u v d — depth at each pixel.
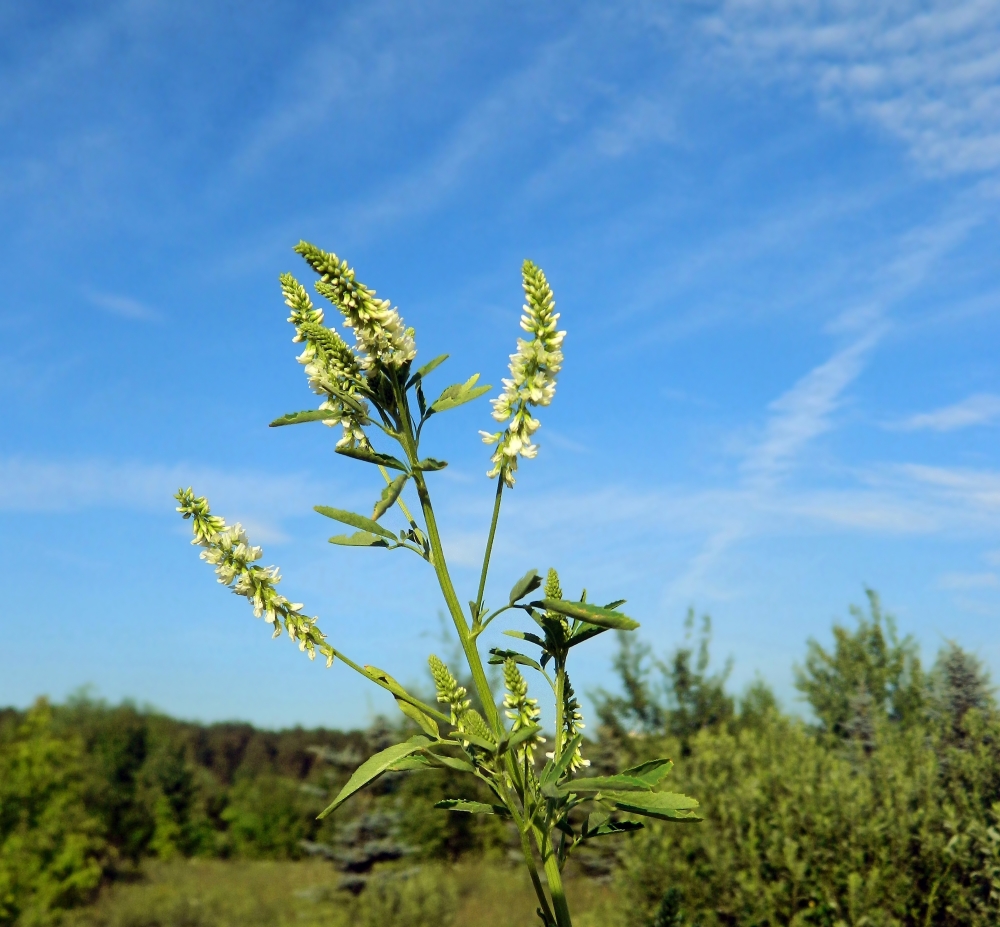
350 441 1.84
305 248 1.83
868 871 7.05
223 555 1.87
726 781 8.70
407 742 1.70
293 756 36.84
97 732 32.62
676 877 8.12
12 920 16.89
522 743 1.77
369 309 1.84
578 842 1.82
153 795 28.62
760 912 7.23
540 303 1.86
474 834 16.44
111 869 21.62
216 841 29.14
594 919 10.09
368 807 16.16
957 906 6.75
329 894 14.87
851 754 9.73
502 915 13.39
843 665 12.25
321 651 1.85
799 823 7.55
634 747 14.05
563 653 1.93
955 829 6.91
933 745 8.49
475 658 1.79
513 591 1.71
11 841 17.95
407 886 13.95
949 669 9.10
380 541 1.82
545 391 1.82
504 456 1.83
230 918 15.25
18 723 23.08
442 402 1.87
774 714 11.27
